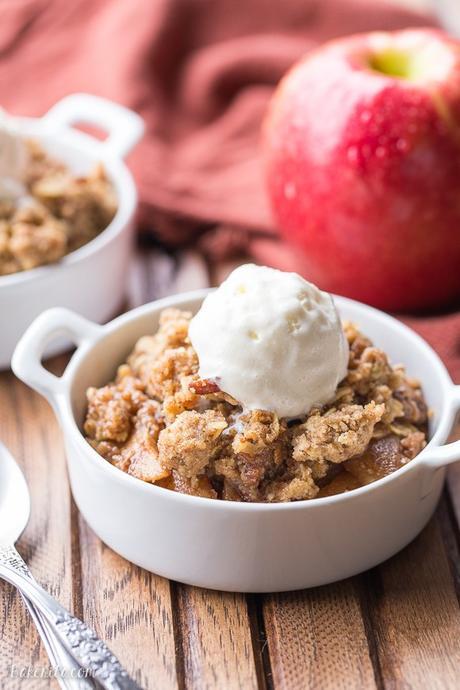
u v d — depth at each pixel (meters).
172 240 0.58
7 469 0.46
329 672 0.41
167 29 0.64
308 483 0.42
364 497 0.42
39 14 0.66
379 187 0.51
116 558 0.45
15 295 0.50
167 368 0.44
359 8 0.65
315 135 0.52
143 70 0.63
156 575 0.44
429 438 0.46
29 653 0.42
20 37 0.66
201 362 0.43
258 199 0.58
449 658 0.42
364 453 0.44
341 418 0.42
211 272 0.57
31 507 0.46
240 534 0.42
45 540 0.45
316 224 0.53
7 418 0.50
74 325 0.47
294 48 0.63
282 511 0.41
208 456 0.42
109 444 0.44
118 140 0.56
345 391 0.44
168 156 0.60
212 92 0.63
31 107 0.63
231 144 0.61
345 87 0.51
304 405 0.43
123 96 0.62
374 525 0.42
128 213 0.54
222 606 0.43
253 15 0.65
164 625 0.43
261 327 0.42
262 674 0.42
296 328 0.43
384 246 0.52
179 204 0.57
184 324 0.45
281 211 0.54
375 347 0.47
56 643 0.41
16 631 0.42
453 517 0.46
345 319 0.48
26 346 0.45
